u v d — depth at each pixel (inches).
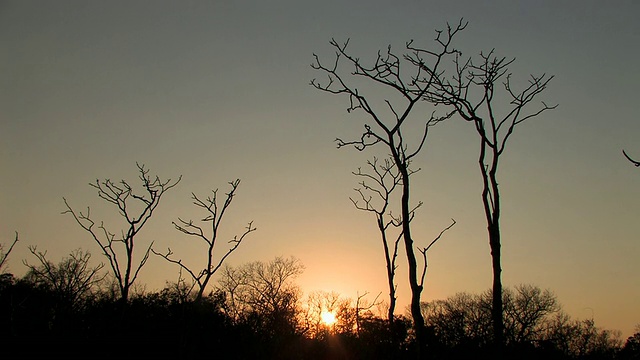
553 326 2154.3
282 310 1286.9
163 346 933.8
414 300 786.2
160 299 987.3
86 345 828.6
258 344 1154.0
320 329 1418.6
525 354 1480.1
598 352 2442.2
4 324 807.7
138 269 741.3
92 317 848.3
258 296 1311.5
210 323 1070.4
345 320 1419.8
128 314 880.9
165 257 750.5
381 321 1320.1
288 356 1258.6
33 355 804.0
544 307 2027.6
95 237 732.7
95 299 869.8
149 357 921.5
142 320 941.8
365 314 1395.2
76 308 844.6
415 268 796.0
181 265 754.2
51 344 813.2
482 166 839.1
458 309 1973.4
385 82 842.8
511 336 1312.7
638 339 2449.6
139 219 741.3
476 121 838.5
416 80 838.5
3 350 792.3
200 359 1021.2
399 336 1217.4
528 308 2009.1
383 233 1064.2
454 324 1606.8
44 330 819.4
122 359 873.5
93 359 825.5
